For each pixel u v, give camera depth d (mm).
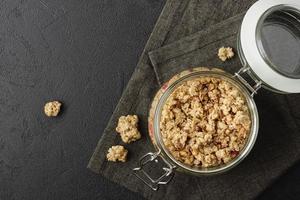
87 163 417
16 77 423
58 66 422
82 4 422
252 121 343
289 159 385
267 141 388
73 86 420
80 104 420
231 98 343
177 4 399
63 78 421
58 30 423
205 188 390
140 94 397
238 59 389
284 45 353
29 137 421
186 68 392
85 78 420
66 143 419
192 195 391
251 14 338
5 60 424
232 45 391
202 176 373
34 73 423
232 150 340
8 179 421
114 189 414
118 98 418
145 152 396
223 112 341
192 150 338
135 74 397
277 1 341
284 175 402
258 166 388
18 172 421
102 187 415
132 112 397
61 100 420
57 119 420
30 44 424
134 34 418
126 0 419
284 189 402
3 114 422
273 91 366
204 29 391
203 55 392
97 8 421
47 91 422
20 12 425
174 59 392
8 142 421
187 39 392
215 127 341
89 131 418
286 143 386
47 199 420
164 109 342
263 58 330
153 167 394
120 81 418
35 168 420
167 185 393
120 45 420
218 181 390
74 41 422
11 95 422
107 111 418
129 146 398
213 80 347
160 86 391
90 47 421
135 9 418
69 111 420
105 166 399
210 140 337
